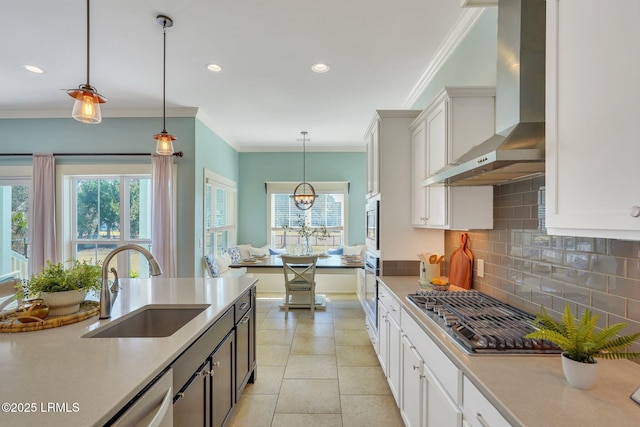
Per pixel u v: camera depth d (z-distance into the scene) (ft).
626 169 2.45
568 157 3.09
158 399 3.55
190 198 13.17
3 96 11.66
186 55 8.76
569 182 3.08
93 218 13.47
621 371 3.36
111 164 13.15
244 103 12.50
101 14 6.91
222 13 6.90
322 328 12.27
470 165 4.35
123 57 8.86
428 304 5.70
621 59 2.49
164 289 7.34
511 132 4.26
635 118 2.37
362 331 11.94
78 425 2.48
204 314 5.37
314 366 9.06
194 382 4.59
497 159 3.68
